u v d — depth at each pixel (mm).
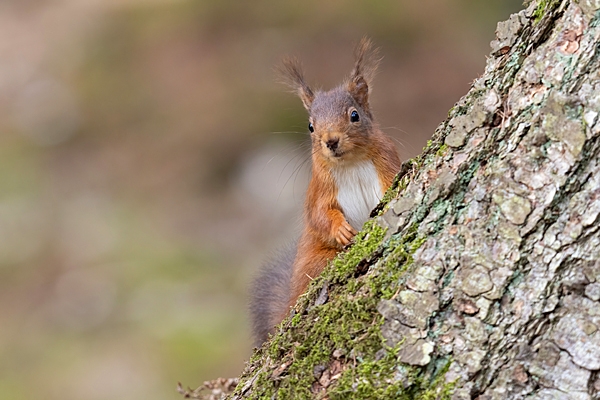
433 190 4434
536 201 4055
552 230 4004
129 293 16703
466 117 4480
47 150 22578
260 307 8094
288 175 18391
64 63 25453
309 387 4391
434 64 18422
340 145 7180
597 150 3971
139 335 15234
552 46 4273
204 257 17641
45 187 21297
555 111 4066
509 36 4578
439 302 4164
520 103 4309
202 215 18844
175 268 17359
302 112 19266
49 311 16688
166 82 22062
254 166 19062
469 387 4000
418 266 4289
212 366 13945
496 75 4555
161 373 13992
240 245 17656
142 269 17375
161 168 20453
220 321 15180
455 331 4102
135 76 22891
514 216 4090
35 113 23781
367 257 4582
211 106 20578
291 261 8477
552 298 3947
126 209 19828
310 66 18750
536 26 4426
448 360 4082
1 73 26516
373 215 5094
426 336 4141
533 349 3941
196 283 16719
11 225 19922
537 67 4297
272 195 18375
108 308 16422
